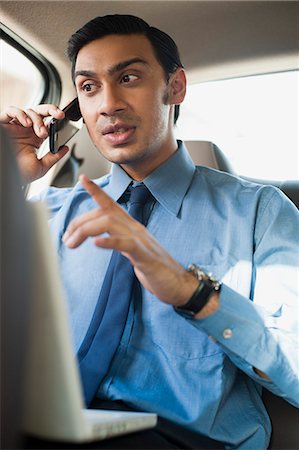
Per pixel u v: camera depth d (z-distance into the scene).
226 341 1.14
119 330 1.28
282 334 1.23
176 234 1.40
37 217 0.62
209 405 1.21
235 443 1.22
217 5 1.67
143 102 1.41
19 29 1.76
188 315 1.11
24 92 2.01
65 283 1.43
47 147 2.01
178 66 1.51
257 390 1.35
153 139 1.43
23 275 0.57
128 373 1.27
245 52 1.89
